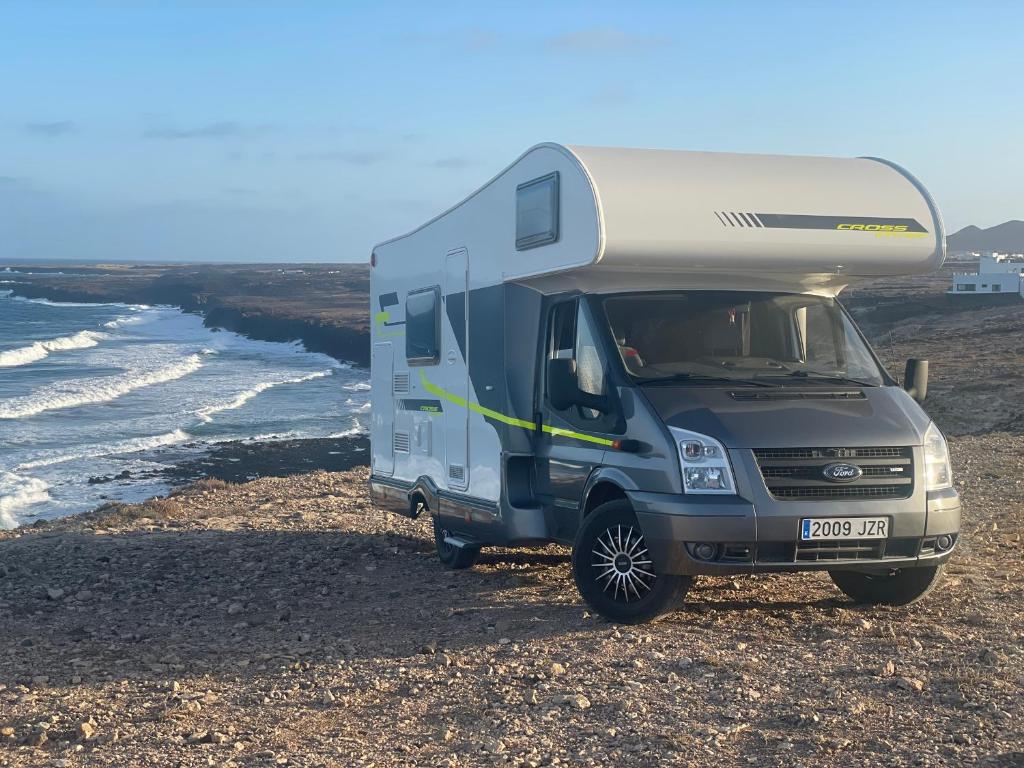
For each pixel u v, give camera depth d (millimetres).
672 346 7520
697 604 7762
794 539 6633
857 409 7086
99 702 6109
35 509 24828
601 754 4910
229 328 106188
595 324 7543
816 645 6547
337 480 17297
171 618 8477
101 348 80750
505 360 8398
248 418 42750
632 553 7152
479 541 9094
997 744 4770
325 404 47625
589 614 7547
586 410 7652
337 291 167250
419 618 7973
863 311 77125
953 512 6973
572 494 7816
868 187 7816
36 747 5359
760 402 7031
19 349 71500
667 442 6836
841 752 4777
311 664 6781
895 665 6035
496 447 8555
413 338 10312
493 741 5098
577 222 7270
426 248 9992
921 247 7664
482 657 6668
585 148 7516
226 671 6727
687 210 7215
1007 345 45469
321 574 9992
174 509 14609
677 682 5887
